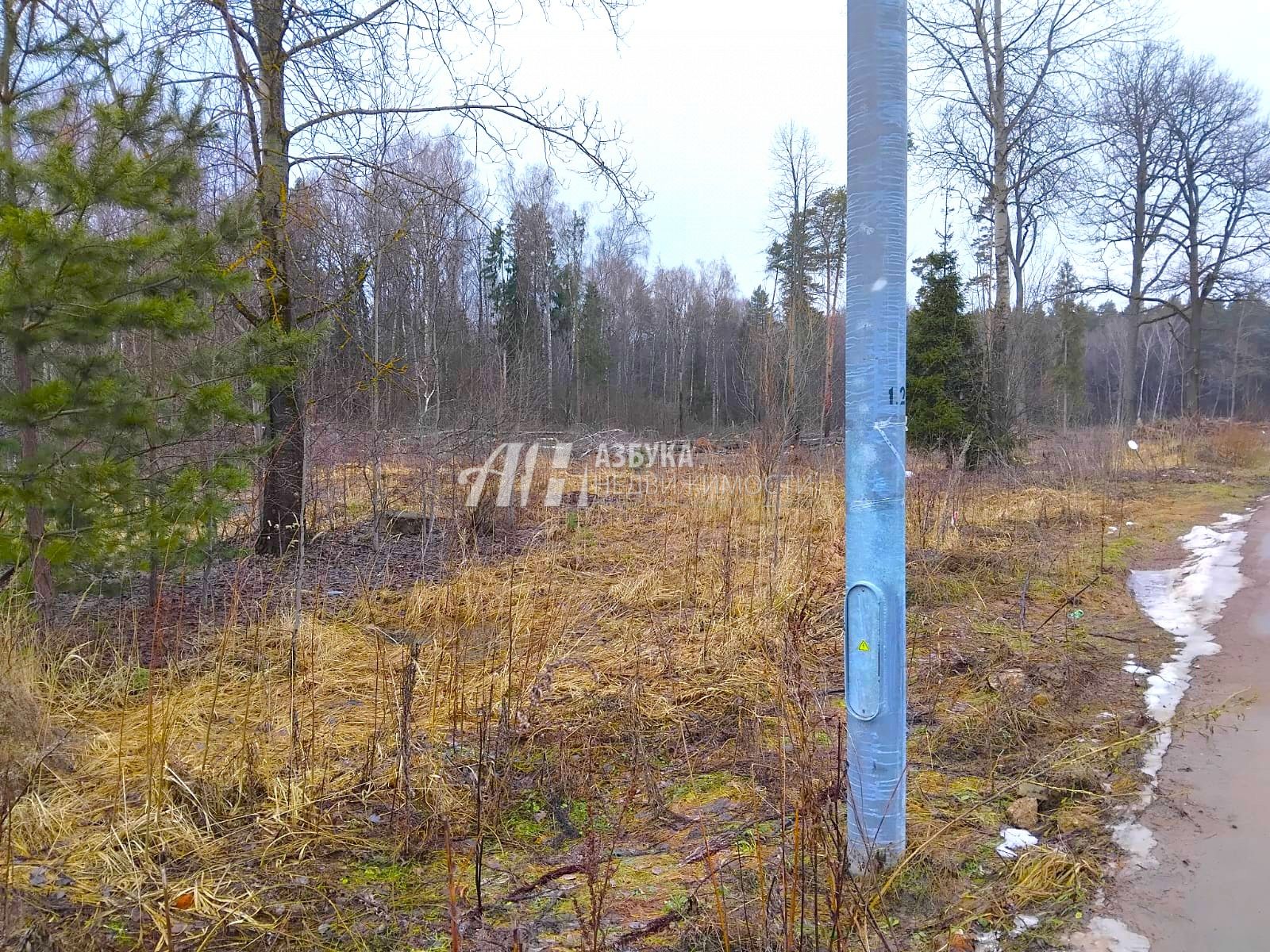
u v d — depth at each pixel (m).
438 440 8.95
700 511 8.77
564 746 3.59
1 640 4.07
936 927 2.34
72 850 2.82
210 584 6.38
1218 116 24.30
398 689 4.31
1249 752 3.49
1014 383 18.03
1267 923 2.33
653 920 2.41
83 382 4.57
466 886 2.66
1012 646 4.98
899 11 2.42
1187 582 6.61
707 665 4.66
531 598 6.05
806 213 28.64
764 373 8.34
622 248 42.31
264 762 3.47
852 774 2.59
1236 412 42.94
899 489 2.49
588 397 34.34
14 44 4.79
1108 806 3.07
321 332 6.05
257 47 7.08
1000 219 15.38
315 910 2.54
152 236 4.56
